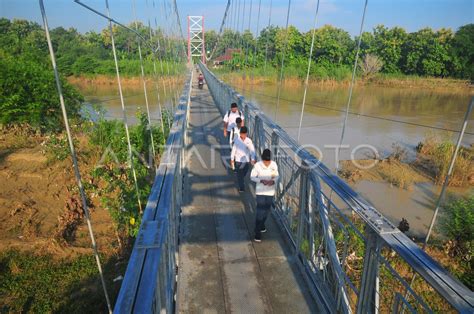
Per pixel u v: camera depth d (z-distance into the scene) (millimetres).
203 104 13547
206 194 4781
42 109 12234
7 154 10281
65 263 5754
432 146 13516
